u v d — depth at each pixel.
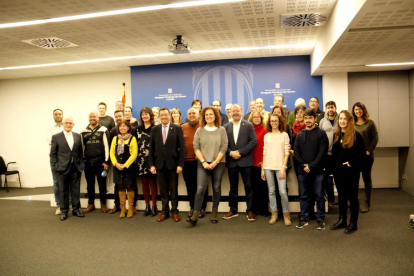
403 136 6.38
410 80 6.26
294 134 4.59
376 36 3.81
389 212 4.73
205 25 4.72
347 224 4.12
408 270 2.78
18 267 3.10
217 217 4.63
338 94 6.49
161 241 3.71
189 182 4.71
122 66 7.66
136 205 5.13
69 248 3.59
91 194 5.25
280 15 4.36
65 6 3.84
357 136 3.76
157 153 4.52
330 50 4.51
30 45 5.53
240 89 7.16
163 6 3.93
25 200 6.58
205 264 3.04
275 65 7.01
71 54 6.28
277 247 3.41
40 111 8.67
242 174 4.45
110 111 8.23
